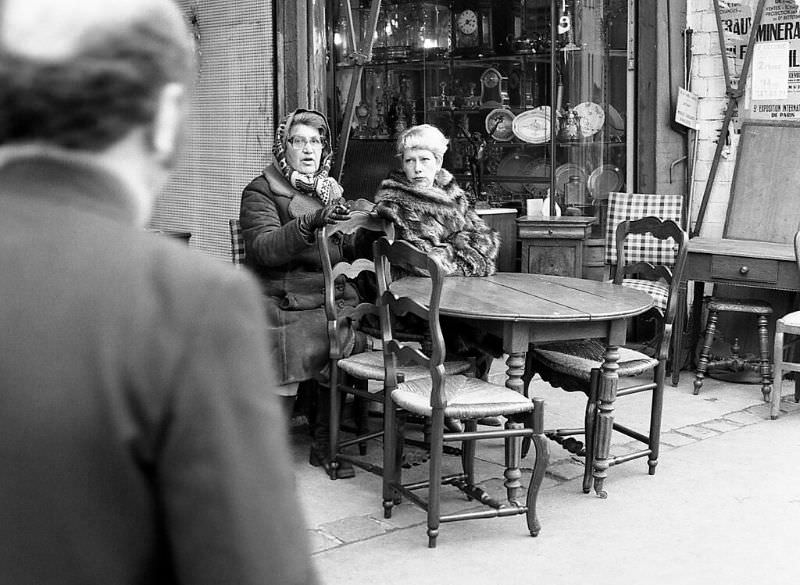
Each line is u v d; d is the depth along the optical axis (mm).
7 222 882
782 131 5887
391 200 4430
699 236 6168
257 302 926
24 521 847
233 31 5473
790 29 5836
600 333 3709
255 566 870
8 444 840
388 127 6566
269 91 5348
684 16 6184
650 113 6176
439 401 3309
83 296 864
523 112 6355
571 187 6203
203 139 5789
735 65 6082
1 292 863
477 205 6395
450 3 6469
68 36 869
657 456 4117
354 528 3551
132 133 920
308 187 4301
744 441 4578
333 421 4039
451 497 3861
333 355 3998
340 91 6363
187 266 901
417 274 4383
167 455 862
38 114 873
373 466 3861
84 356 850
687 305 5922
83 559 859
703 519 3648
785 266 5258
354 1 6461
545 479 4074
